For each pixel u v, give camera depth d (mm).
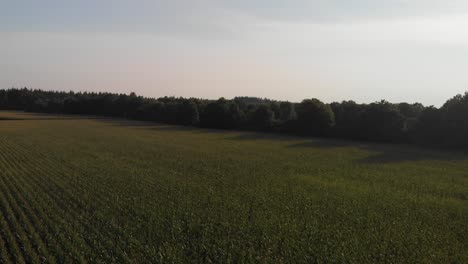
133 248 17484
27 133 78688
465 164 48375
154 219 21906
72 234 18891
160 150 55750
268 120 105375
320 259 17047
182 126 120125
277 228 21125
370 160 50750
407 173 40875
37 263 15562
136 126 113312
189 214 23156
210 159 47562
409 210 25828
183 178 34438
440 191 32156
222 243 18484
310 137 91875
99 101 179000
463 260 17391
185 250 17547
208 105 117250
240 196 28156
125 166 40250
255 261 16625
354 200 27969
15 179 31469
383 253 17875
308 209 25281
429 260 17297
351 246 18656
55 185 29797
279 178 35969
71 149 54062
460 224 22938
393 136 80500
